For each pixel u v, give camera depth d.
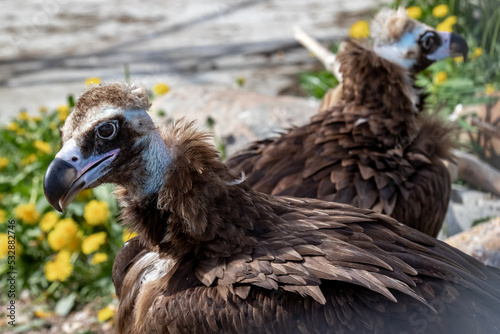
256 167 7.92
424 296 5.36
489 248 7.77
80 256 10.51
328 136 8.03
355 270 5.37
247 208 5.73
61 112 12.17
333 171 7.62
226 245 5.59
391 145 8.01
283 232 5.68
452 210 9.78
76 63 19.33
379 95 8.40
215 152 5.86
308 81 14.82
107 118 5.55
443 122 8.76
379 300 5.33
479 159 10.82
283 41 19.58
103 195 10.31
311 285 5.27
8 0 24.70
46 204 10.62
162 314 5.43
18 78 18.61
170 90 12.78
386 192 7.42
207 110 11.67
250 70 17.89
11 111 16.61
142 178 5.75
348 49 8.78
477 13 14.89
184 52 19.34
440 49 8.95
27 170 11.62
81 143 5.58
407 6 14.91
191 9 23.14
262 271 5.37
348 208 6.20
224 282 5.41
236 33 20.56
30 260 10.64
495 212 9.55
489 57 12.83
